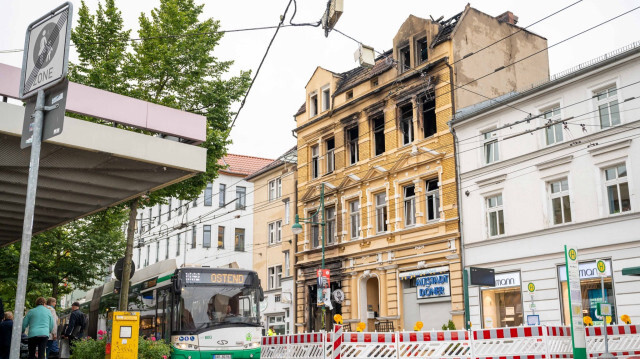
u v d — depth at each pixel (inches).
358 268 1222.9
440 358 560.7
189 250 1974.7
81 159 477.1
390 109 1195.9
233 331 689.0
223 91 823.1
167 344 674.8
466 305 992.9
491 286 917.8
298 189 1439.5
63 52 265.6
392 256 1147.3
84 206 612.7
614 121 850.1
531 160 940.0
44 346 530.6
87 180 529.7
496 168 988.6
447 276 1037.8
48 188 544.1
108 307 1025.5
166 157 495.8
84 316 704.4
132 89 783.1
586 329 571.5
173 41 810.8
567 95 904.9
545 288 896.9
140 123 486.0
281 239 1535.4
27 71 281.6
